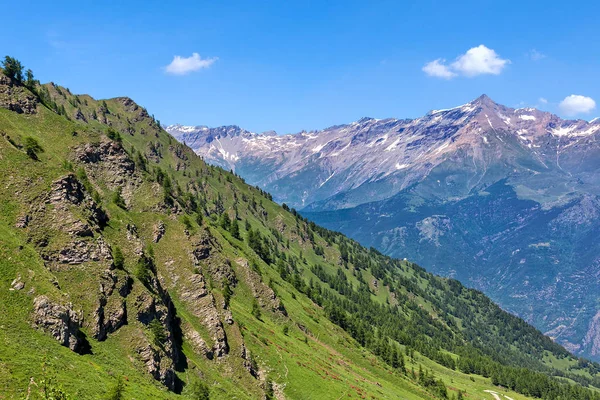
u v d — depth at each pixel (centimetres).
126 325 11044
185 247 16450
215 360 13538
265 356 15900
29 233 10881
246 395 12900
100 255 11544
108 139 18900
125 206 16900
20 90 18475
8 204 11181
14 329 8488
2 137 13000
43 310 9100
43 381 6425
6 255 9700
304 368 16750
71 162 16875
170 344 11875
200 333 13800
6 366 7525
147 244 15825
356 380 18838
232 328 14988
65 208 11806
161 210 18025
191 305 14525
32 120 17838
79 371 8594
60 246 11000
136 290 11900
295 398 14962
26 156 12706
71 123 18650
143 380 9956
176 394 10744
